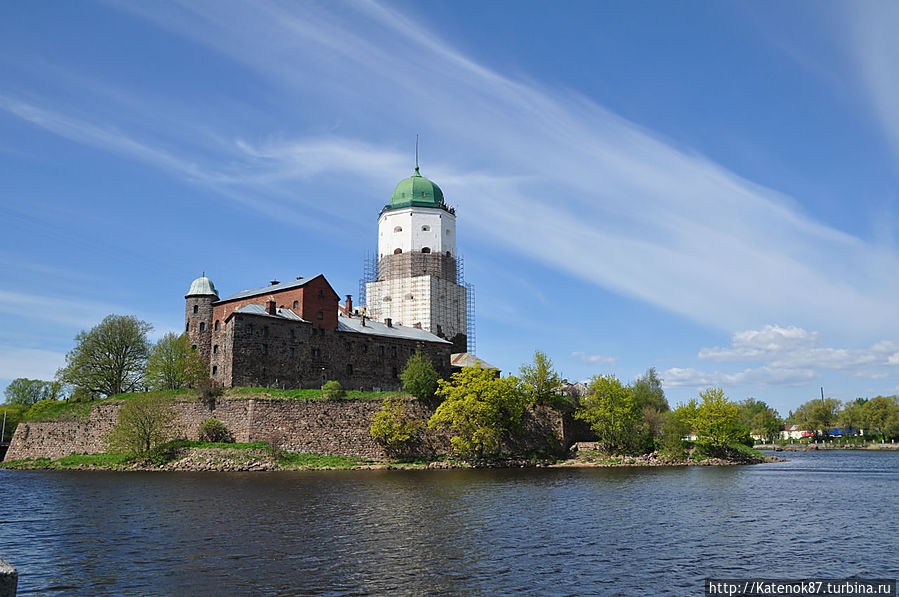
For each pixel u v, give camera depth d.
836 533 37.00
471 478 66.50
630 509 44.81
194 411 81.88
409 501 48.19
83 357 95.19
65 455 87.19
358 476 68.56
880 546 33.59
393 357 105.19
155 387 90.94
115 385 96.88
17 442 92.00
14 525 38.47
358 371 100.00
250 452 76.62
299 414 81.06
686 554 31.41
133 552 31.20
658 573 27.94
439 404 89.12
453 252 131.75
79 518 40.78
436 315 124.69
